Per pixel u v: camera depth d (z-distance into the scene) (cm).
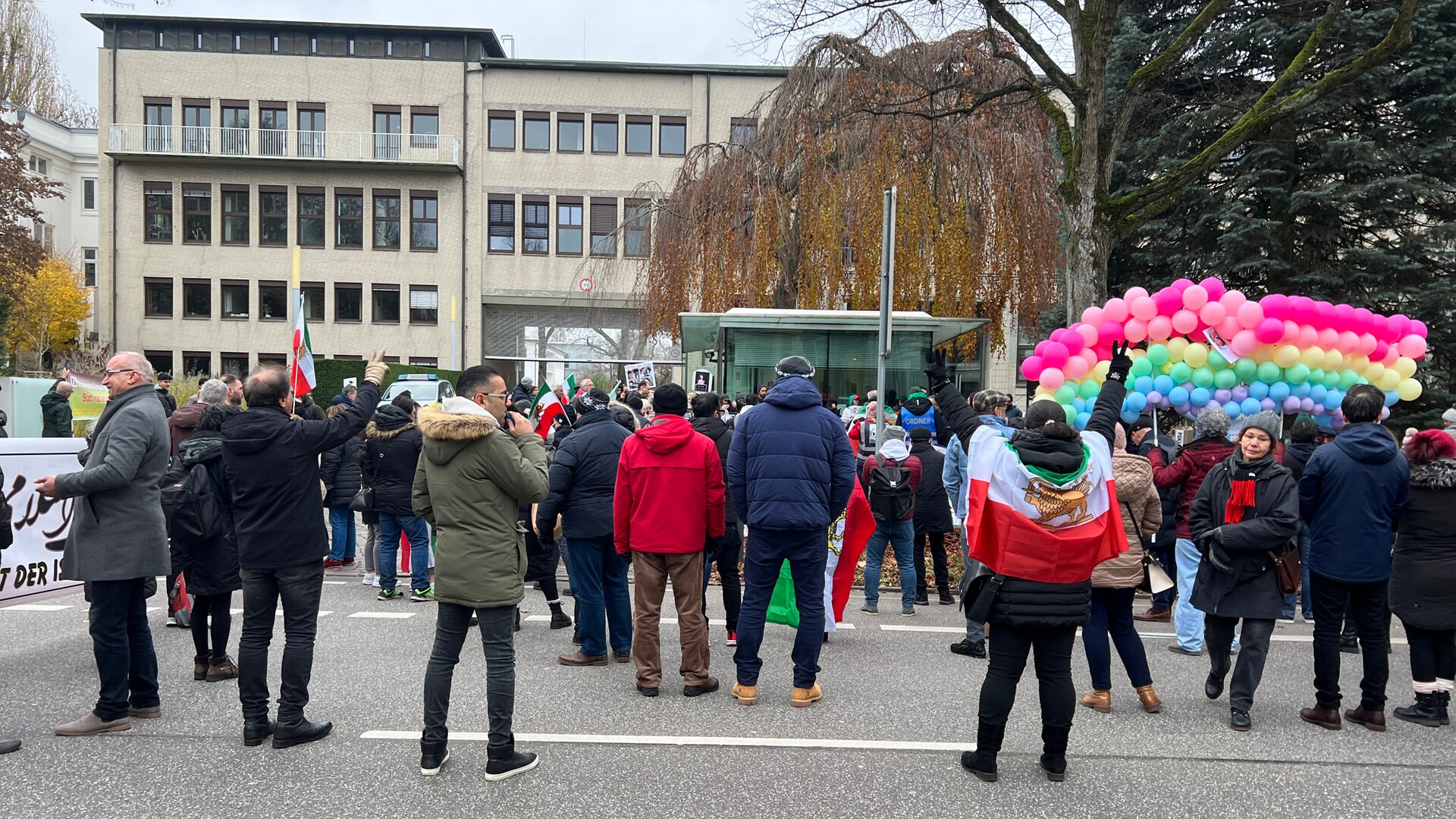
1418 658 504
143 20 3328
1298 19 1264
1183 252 1366
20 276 2836
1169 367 786
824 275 1520
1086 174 1000
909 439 807
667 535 520
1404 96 1262
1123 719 503
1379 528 485
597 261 3272
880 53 1501
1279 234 1288
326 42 3391
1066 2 1025
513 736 427
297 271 946
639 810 371
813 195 1513
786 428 507
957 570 940
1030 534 390
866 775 412
